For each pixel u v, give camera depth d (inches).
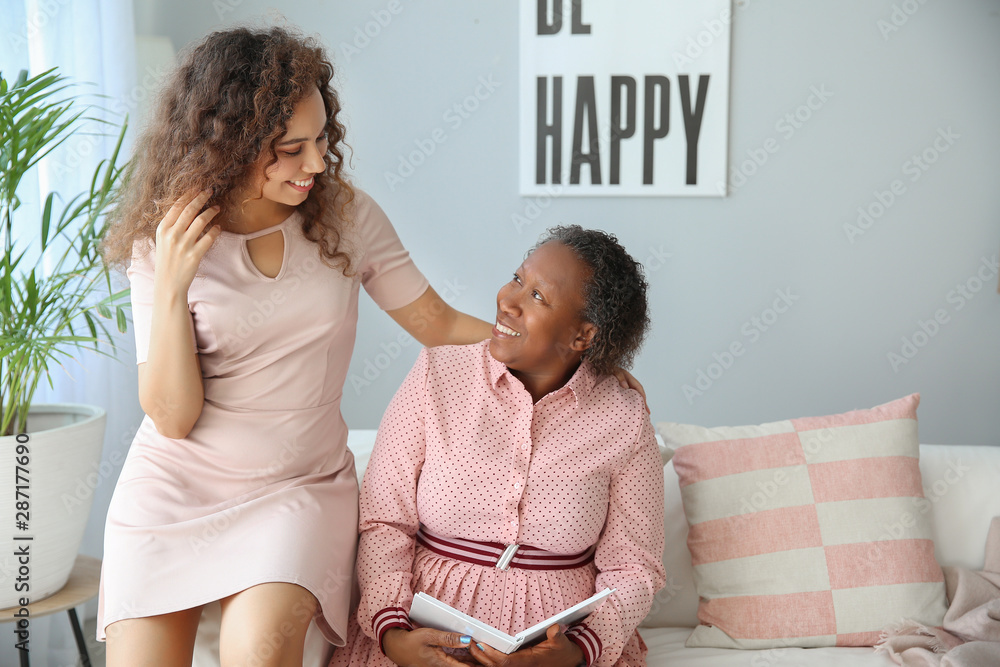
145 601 45.4
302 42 50.4
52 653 82.4
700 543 61.5
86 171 85.0
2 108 65.4
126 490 49.6
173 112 49.1
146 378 48.3
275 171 48.1
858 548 60.1
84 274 72.0
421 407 51.1
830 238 102.6
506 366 51.8
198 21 100.9
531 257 50.9
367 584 49.3
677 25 98.7
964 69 98.6
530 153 102.1
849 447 63.2
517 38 100.9
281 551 46.5
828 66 99.6
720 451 63.3
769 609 59.2
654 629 63.0
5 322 68.4
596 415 51.9
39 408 74.8
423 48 101.8
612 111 100.6
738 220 102.8
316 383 52.7
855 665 56.2
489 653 44.0
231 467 50.7
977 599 60.1
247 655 42.7
